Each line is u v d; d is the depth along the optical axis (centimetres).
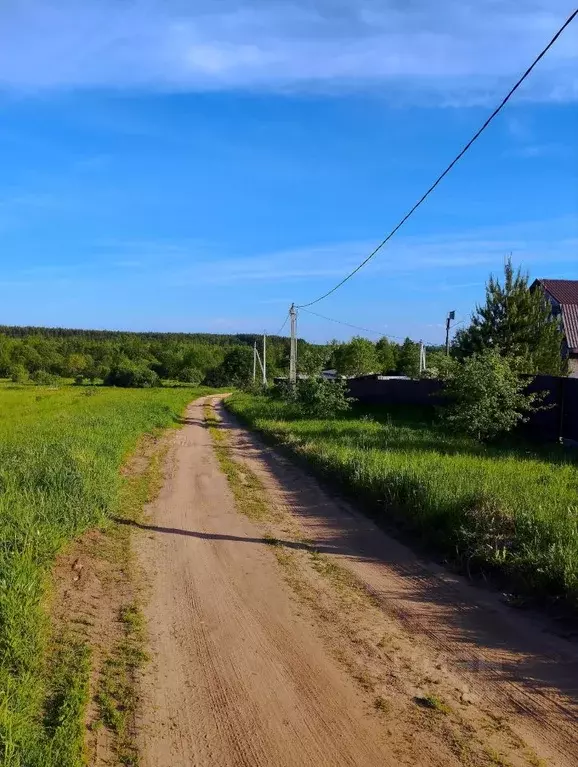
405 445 1388
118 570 653
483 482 852
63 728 340
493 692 396
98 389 6781
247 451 1748
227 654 455
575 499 759
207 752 334
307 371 2931
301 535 805
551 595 539
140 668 430
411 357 5988
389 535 797
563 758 324
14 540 575
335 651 459
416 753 330
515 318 2109
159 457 1606
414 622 513
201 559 699
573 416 1516
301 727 358
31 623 443
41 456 966
